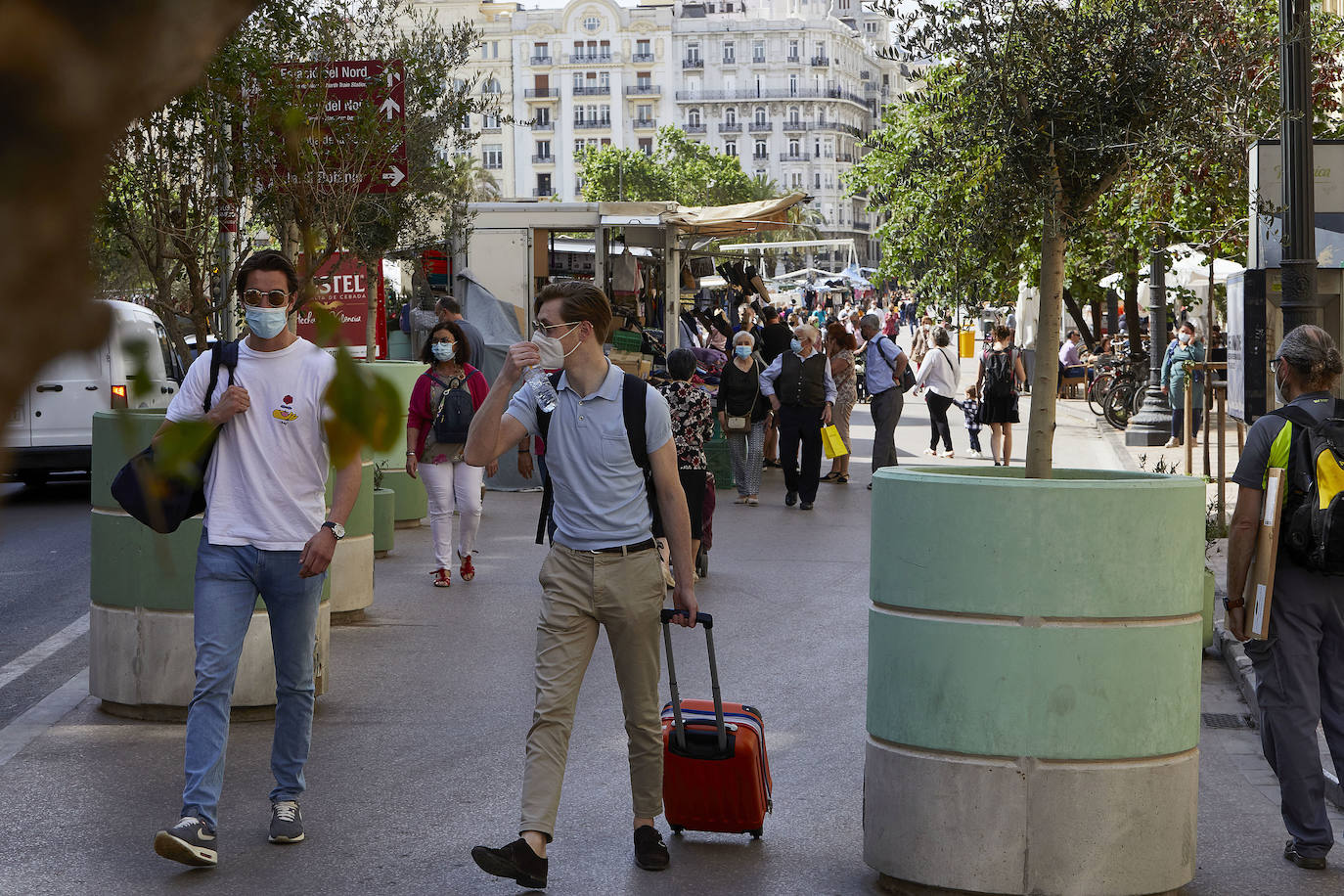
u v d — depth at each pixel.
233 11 0.51
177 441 0.85
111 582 7.16
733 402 16.00
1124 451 21.53
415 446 11.09
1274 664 5.15
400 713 7.28
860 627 9.55
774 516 15.40
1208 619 8.88
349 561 9.69
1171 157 5.50
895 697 4.65
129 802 5.82
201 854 4.95
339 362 0.78
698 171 103.94
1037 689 4.46
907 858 4.64
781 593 10.84
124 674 7.15
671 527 5.05
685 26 158.00
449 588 11.06
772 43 158.50
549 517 5.12
